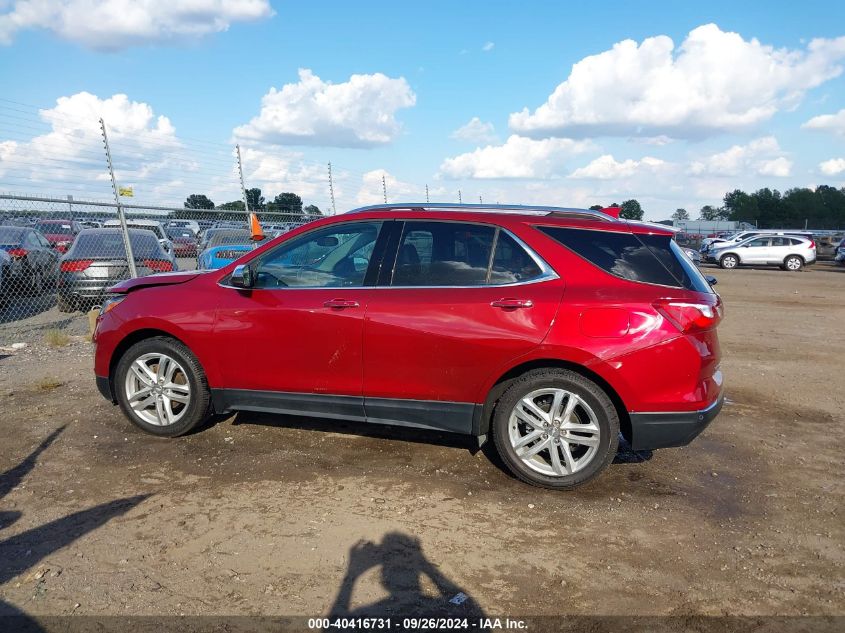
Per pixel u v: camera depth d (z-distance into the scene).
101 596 3.01
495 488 4.26
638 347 3.98
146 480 4.27
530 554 3.46
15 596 3.00
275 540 3.54
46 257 13.51
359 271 4.59
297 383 4.62
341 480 4.33
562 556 3.45
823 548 3.59
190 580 3.15
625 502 4.10
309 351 4.54
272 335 4.61
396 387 4.40
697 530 3.76
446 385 4.31
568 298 4.09
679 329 3.99
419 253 4.50
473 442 5.06
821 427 5.70
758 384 7.21
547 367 4.21
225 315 4.73
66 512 3.82
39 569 3.21
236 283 4.66
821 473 4.64
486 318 4.18
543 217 4.41
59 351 8.38
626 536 3.68
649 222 4.58
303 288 4.66
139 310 4.95
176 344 4.92
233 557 3.36
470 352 4.21
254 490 4.15
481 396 4.27
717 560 3.45
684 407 4.03
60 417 5.51
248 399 4.79
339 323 4.45
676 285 4.14
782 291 18.84
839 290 19.28
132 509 3.86
